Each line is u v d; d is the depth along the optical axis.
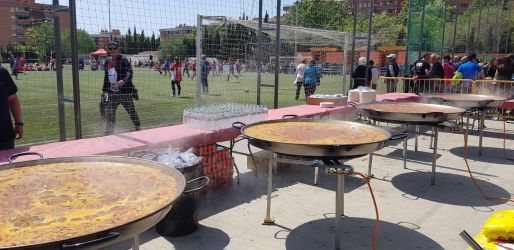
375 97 7.30
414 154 6.55
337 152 2.64
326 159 2.87
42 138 6.72
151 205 1.71
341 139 3.07
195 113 4.43
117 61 6.04
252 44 9.09
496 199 4.40
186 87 17.72
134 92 6.36
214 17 7.72
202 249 3.14
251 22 8.26
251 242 3.28
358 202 4.26
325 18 55.00
